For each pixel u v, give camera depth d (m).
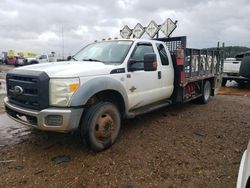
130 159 4.02
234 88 13.27
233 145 4.59
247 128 5.62
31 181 3.39
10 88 4.45
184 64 6.56
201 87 8.02
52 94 3.88
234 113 7.04
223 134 5.19
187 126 5.75
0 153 4.25
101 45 5.70
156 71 5.73
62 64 4.56
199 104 8.30
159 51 6.07
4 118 6.45
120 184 3.32
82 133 4.12
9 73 4.43
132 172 3.61
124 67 4.82
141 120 6.22
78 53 6.02
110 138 4.44
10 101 4.50
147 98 5.54
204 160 3.97
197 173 3.58
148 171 3.64
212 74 8.61
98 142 4.23
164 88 6.12
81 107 3.94
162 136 5.06
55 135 5.10
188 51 6.82
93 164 3.85
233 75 12.97
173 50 6.84
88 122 4.07
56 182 3.37
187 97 7.02
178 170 3.67
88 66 4.36
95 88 4.09
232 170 3.65
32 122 4.09
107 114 4.39
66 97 3.84
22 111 4.08
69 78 3.86
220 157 4.08
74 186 3.28
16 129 5.52
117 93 4.72
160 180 3.41
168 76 6.25
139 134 5.18
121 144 4.64
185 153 4.23
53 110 3.81
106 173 3.59
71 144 4.64
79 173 3.59
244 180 2.11
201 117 6.56
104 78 4.34
